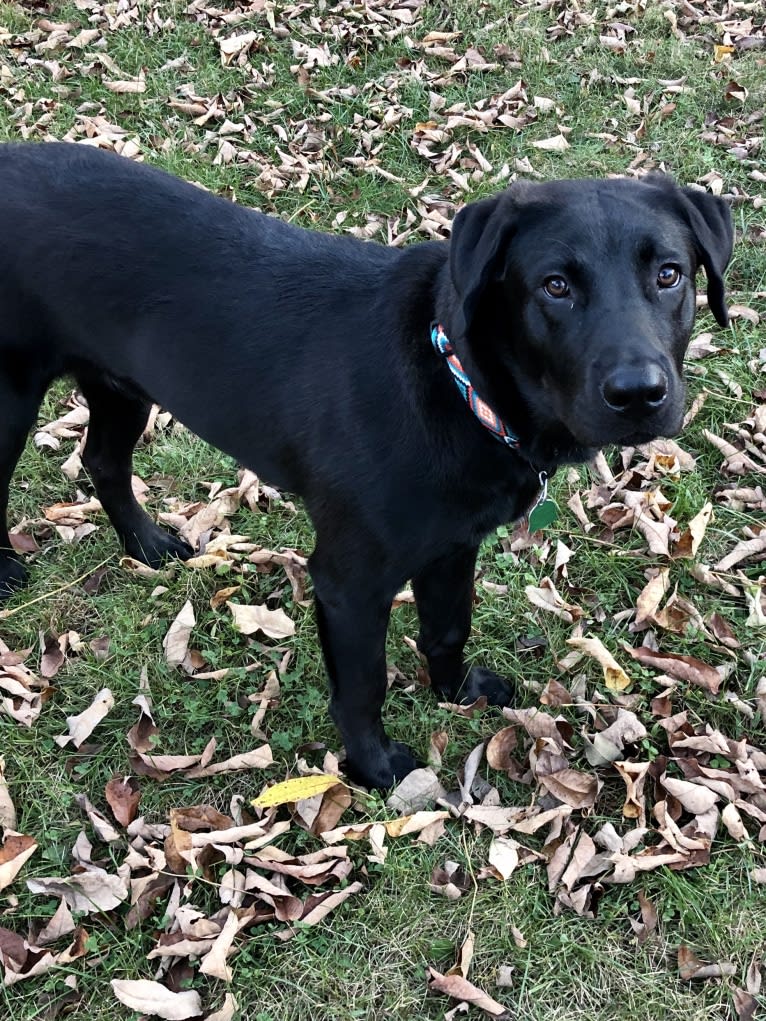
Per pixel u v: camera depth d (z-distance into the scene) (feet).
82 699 3.21
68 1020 2.48
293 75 6.18
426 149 5.49
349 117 5.81
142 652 3.33
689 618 3.32
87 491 3.94
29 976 2.53
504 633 3.37
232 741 3.11
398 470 2.40
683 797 2.81
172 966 2.56
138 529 3.59
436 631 2.99
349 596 2.58
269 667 3.29
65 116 5.87
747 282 4.64
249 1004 2.52
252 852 2.77
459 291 2.24
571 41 6.44
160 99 6.02
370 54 6.30
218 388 2.68
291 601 3.49
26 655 3.35
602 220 2.15
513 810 2.83
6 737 3.07
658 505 3.70
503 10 6.68
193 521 3.73
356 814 2.88
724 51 6.31
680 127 5.67
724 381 4.12
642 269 2.15
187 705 3.13
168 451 4.00
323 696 3.17
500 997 2.51
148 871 2.75
